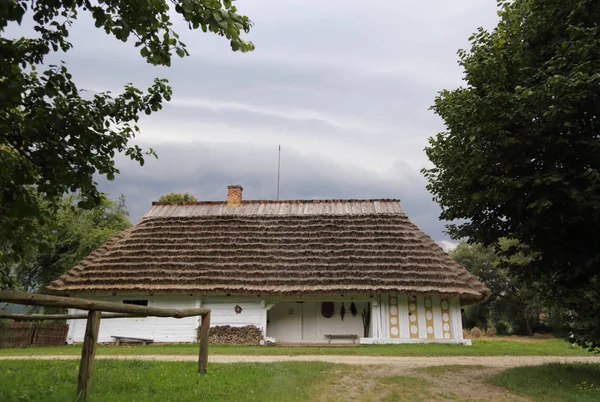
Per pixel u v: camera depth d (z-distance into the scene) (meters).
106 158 6.05
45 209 6.53
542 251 9.09
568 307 9.05
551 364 10.59
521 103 7.50
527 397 7.43
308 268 18.14
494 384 8.48
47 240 5.77
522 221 8.61
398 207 22.64
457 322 17.72
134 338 17.45
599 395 7.41
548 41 8.45
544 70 8.14
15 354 13.52
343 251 18.83
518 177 8.00
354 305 19.73
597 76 6.41
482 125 7.88
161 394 6.04
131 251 19.28
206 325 8.20
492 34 8.88
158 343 17.70
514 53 8.45
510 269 9.88
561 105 7.07
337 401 6.85
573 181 7.74
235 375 7.86
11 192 5.29
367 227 20.41
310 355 13.43
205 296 18.17
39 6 5.01
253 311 17.95
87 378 5.41
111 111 5.97
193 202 23.73
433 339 17.52
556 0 7.84
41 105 5.33
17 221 5.57
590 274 8.31
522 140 7.57
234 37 5.02
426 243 19.66
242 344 17.39
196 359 12.06
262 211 22.70
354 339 18.89
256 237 20.08
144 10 5.07
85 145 5.67
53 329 18.58
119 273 18.05
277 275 17.92
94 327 5.55
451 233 10.22
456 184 9.20
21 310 24.69
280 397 6.58
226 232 20.52
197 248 19.53
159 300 18.09
